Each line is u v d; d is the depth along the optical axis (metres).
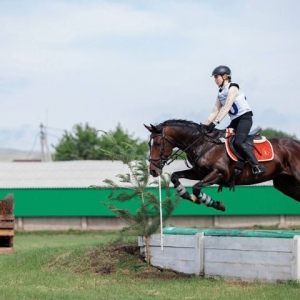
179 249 14.84
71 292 12.40
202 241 14.34
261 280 13.23
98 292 12.45
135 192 15.42
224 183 13.12
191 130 13.09
